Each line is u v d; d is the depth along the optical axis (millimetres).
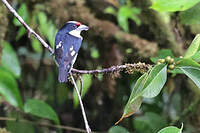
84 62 9672
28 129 8812
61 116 10461
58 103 10609
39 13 8547
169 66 4602
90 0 9328
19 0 8734
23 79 10422
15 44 10094
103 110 10430
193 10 5559
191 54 4379
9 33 9555
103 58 9297
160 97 10219
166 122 8789
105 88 9461
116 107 10336
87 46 9430
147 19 8914
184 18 5637
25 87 10461
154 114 8812
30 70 10477
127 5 8844
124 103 10312
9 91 7426
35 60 10477
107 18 9516
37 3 8617
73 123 10531
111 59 9203
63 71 5785
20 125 8773
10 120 8695
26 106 7375
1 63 7926
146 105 10281
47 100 10492
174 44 8898
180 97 9883
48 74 10469
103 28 8898
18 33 8984
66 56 6312
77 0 8789
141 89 4465
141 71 5285
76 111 10578
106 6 9367
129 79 9969
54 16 8664
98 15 9500
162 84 4477
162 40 8992
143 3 8766
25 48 10328
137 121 8734
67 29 6891
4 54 7953
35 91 10281
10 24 9148
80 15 8742
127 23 8992
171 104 10031
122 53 9039
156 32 8992
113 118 10375
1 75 7383
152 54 8570
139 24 8961
